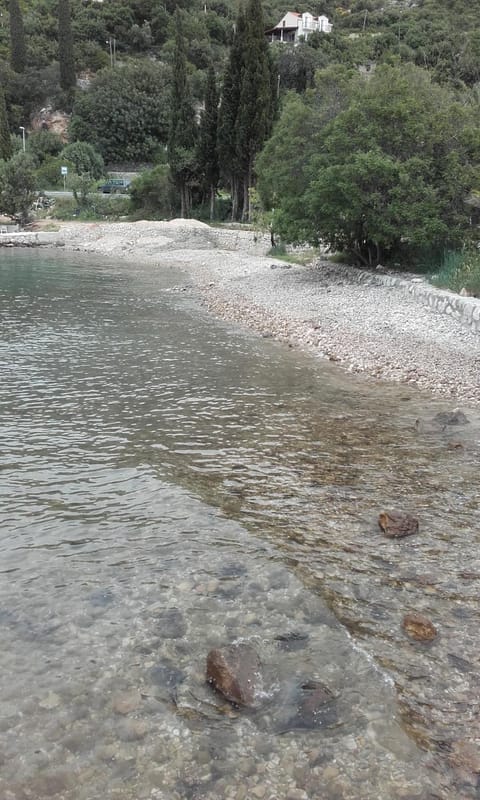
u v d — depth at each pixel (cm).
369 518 575
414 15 10244
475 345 1280
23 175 4878
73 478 657
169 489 628
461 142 1942
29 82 9012
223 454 735
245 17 4394
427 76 2550
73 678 364
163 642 395
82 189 5581
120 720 334
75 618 418
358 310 1672
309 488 641
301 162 2198
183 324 1616
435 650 392
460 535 543
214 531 542
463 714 341
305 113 2181
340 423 862
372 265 2325
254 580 464
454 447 768
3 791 292
